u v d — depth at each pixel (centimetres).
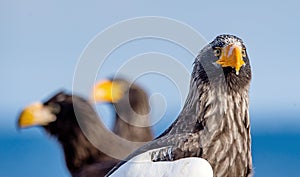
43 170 2398
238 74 1245
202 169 1169
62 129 1728
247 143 1261
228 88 1247
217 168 1231
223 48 1248
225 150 1236
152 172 1178
